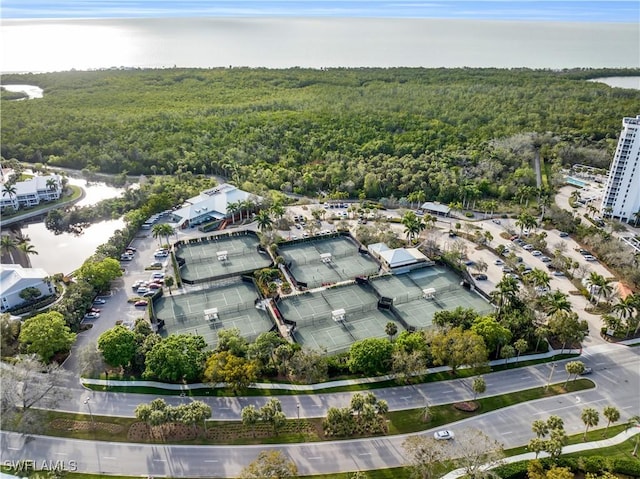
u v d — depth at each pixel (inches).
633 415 4763.8
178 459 4202.8
